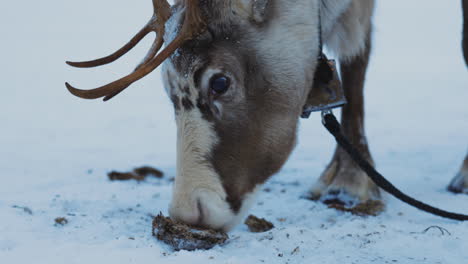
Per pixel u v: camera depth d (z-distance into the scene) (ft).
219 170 13.30
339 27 17.25
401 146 29.94
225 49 13.34
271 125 13.98
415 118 39.83
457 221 15.94
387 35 105.09
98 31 110.22
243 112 13.52
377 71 68.90
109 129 37.60
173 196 13.15
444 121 37.99
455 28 111.65
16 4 152.35
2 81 60.39
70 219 15.69
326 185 19.48
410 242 13.23
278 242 13.47
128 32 108.78
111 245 12.94
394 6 146.82
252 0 13.55
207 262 11.83
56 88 56.90
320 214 17.25
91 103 49.32
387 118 40.32
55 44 91.71
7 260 11.99
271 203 18.92
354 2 16.96
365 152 19.24
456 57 79.87
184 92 13.10
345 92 19.16
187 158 13.11
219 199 13.16
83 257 12.11
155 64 12.50
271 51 13.87
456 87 54.65
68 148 30.73
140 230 14.80
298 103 14.56
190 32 12.76
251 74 13.62
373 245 13.11
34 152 29.22
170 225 12.89
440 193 19.65
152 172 23.29
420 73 65.87
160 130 37.45
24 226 14.67
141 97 53.26
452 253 12.57
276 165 14.32
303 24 14.51
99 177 22.61
